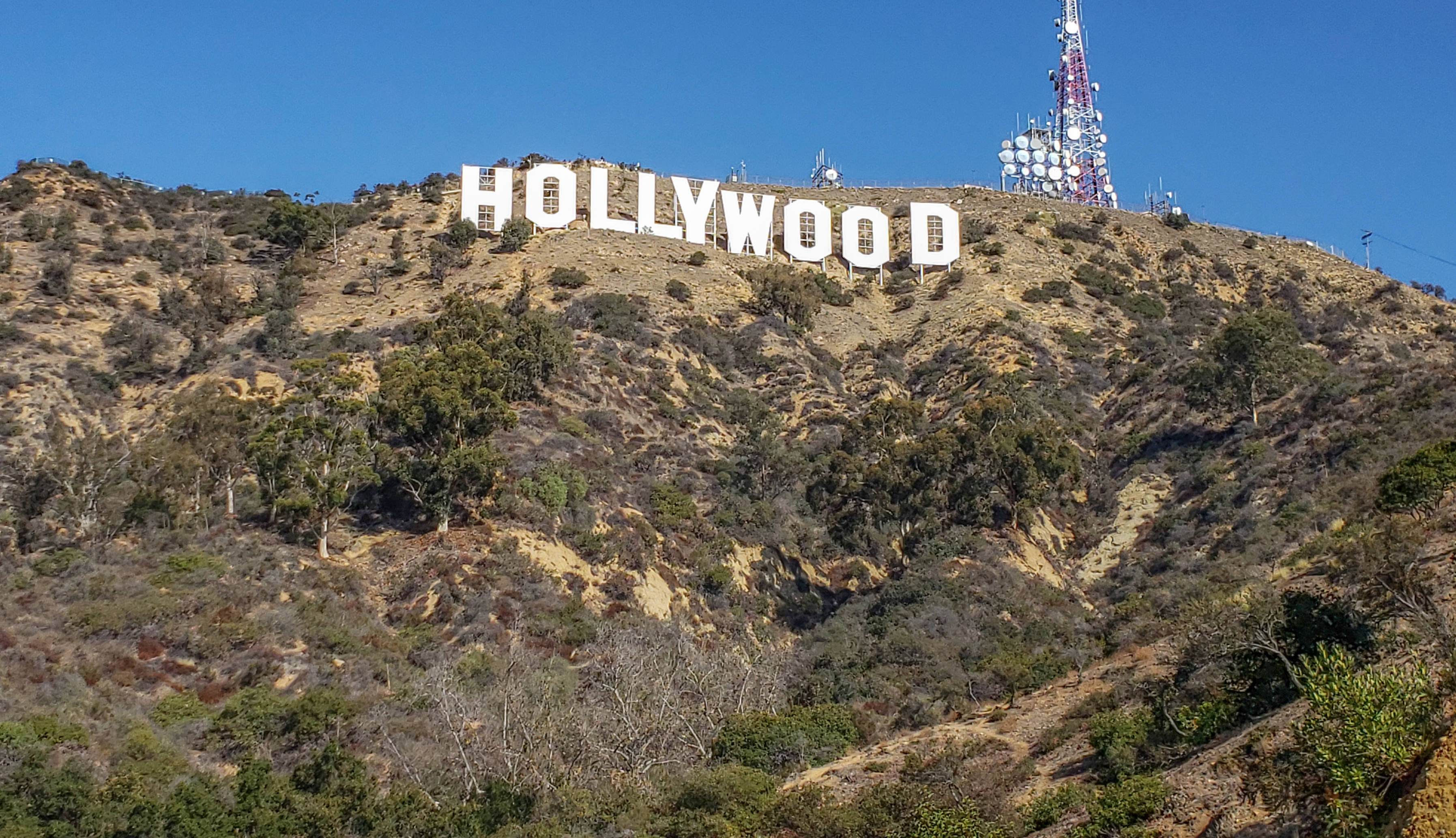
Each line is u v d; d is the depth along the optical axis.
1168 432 65.81
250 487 55.22
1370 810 18.23
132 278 83.06
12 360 68.06
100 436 59.06
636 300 80.44
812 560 58.53
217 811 32.91
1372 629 27.75
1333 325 84.19
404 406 52.81
